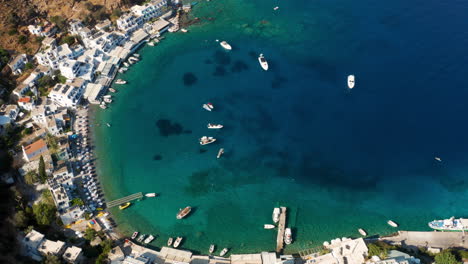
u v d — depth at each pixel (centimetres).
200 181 17088
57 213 14762
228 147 18500
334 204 16400
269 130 19325
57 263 12625
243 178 17250
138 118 19700
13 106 18588
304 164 17888
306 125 19588
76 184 16325
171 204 16138
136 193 16412
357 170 17688
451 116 19900
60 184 15338
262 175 17400
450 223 15400
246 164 17812
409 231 15288
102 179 16850
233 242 14875
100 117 19588
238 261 13825
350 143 18775
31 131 18125
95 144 18262
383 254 13350
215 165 17712
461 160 18075
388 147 18588
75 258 13150
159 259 13838
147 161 17750
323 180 17275
